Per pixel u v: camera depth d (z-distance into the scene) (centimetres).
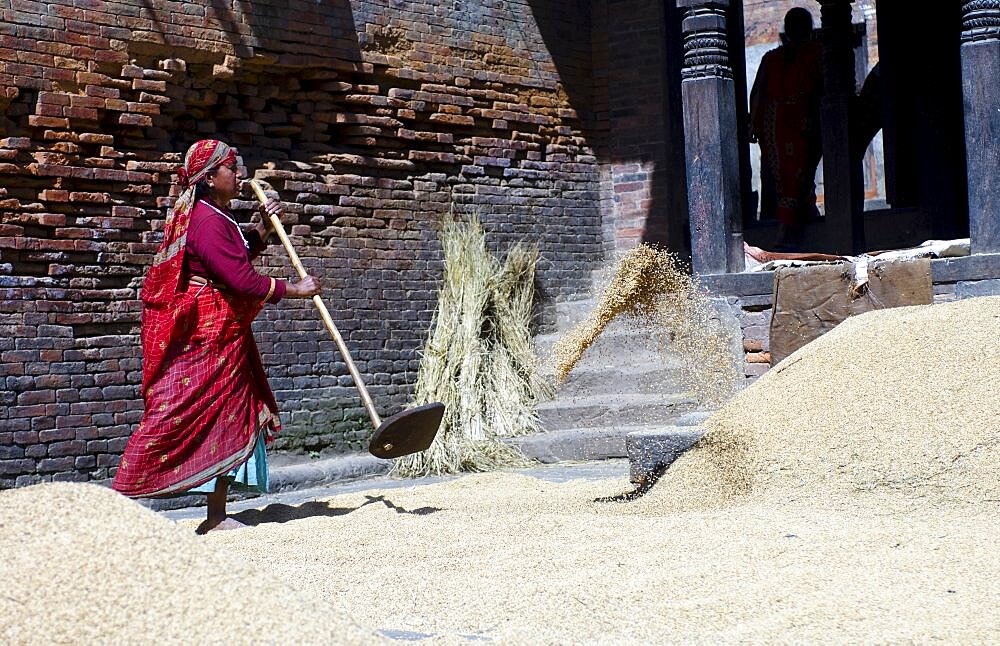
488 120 1053
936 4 1203
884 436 431
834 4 1187
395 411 948
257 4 859
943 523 373
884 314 535
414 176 984
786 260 854
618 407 918
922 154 1205
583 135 1145
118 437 761
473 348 939
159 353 519
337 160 920
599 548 373
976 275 741
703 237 845
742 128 1294
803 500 424
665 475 496
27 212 726
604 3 1155
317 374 895
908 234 1220
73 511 257
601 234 1158
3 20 715
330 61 910
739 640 251
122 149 783
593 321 617
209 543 255
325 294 904
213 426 521
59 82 742
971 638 241
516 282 1023
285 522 521
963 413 424
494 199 1055
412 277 973
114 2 771
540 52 1103
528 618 286
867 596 280
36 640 219
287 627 227
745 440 468
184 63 810
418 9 990
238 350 532
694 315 753
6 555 239
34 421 717
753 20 1756
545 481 616
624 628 271
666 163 1136
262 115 873
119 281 770
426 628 286
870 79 1334
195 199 533
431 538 436
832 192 1183
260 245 589
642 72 1142
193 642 221
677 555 349
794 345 781
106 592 233
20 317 716
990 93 752
